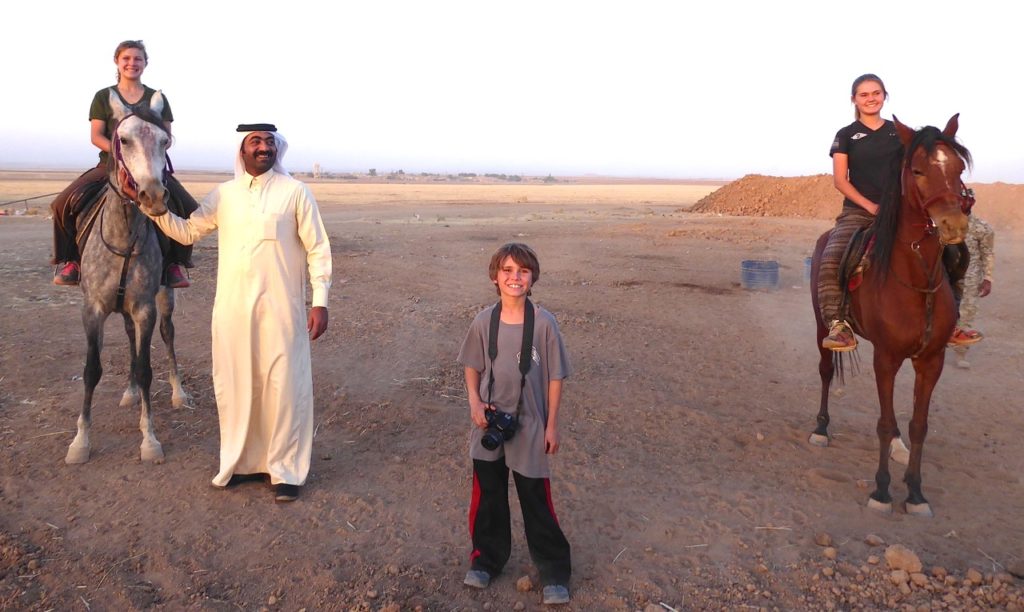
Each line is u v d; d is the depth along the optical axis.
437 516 5.19
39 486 5.50
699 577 4.46
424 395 7.79
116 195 5.63
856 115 5.93
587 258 19.22
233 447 5.41
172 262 6.86
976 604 4.17
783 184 37.72
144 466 5.87
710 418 7.18
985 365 9.23
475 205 48.09
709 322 11.62
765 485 5.74
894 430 6.36
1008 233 25.39
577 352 9.60
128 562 4.52
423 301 12.82
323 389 7.87
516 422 4.12
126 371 8.29
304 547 4.73
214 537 4.82
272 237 5.14
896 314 5.11
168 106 6.31
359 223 29.78
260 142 5.07
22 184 68.88
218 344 5.27
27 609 4.05
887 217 5.13
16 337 9.60
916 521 5.16
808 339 10.58
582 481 5.77
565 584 4.23
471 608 4.14
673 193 92.56
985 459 6.28
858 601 4.22
